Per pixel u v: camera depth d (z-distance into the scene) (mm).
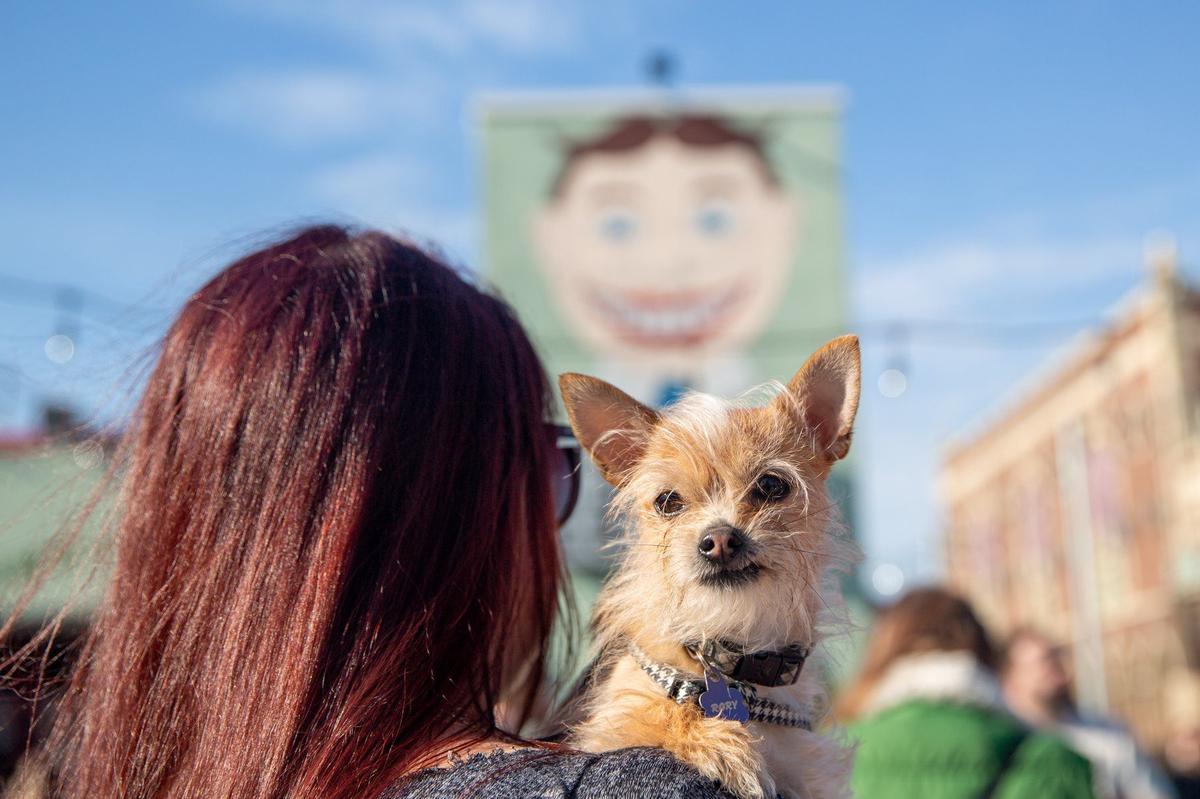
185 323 1946
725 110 19297
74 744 1827
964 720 4520
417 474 1752
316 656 1589
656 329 18891
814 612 2340
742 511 2340
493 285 2383
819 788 2090
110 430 2092
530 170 19328
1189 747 11484
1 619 2035
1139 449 30875
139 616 1720
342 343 1812
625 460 2525
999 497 41156
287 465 1709
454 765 1539
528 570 1981
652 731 1944
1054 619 35688
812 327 18656
